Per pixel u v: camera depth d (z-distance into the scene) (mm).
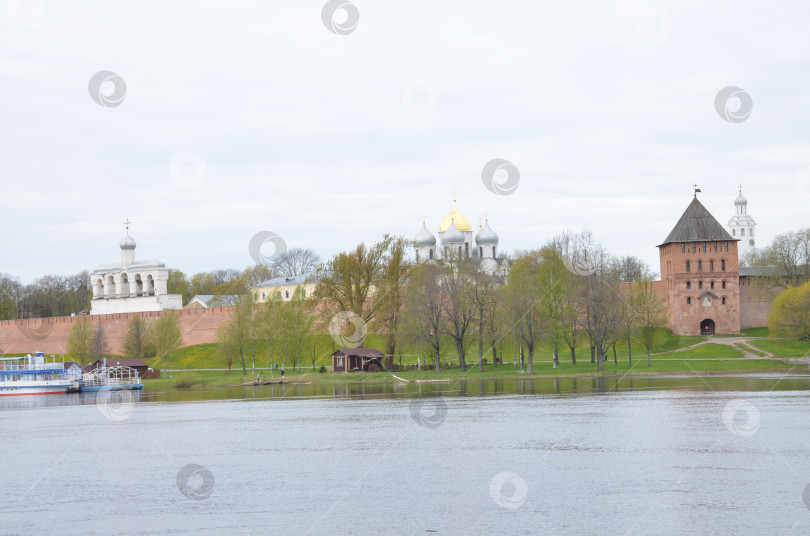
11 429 73875
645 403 76000
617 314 115812
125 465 52906
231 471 49469
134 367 142375
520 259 125688
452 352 140625
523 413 71188
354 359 128625
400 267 124625
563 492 41938
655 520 36969
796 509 38156
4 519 39906
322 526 37375
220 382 127938
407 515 38656
